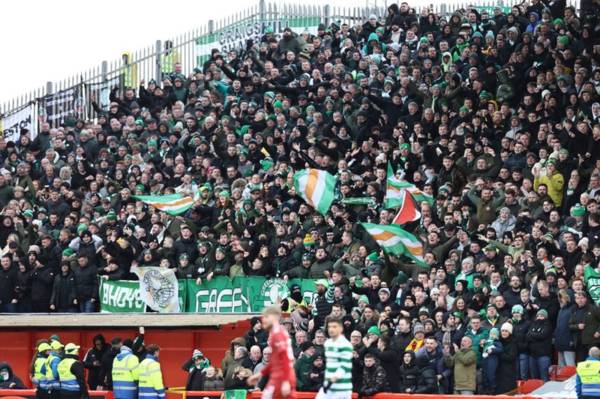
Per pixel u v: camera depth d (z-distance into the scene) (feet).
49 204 248.52
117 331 217.97
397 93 251.39
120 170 257.55
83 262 224.12
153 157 261.03
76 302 223.51
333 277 196.65
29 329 214.48
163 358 217.15
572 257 188.44
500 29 268.62
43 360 180.34
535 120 228.22
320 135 250.16
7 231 237.45
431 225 204.64
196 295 219.00
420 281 193.26
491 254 192.75
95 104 289.74
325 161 238.27
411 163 231.30
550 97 228.02
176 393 192.85
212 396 179.52
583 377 161.58
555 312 181.06
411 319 183.93
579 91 233.55
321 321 193.06
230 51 296.92
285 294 212.64
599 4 268.00
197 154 250.98
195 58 317.63
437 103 246.88
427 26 280.10
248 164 248.32
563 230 197.36
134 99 286.05
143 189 248.73
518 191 214.48
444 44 265.34
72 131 276.21
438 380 175.52
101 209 246.27
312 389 177.37
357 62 272.72
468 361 173.88
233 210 227.20
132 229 232.53
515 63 245.65
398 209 220.84
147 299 220.02
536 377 179.63
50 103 315.37
